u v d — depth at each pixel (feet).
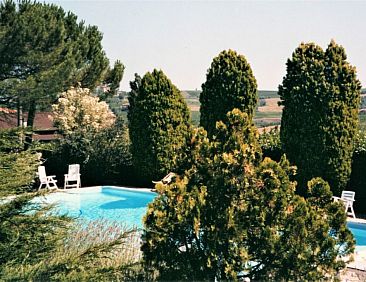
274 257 20.99
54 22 79.10
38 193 13.06
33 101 70.54
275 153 55.72
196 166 22.18
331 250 21.43
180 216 20.84
